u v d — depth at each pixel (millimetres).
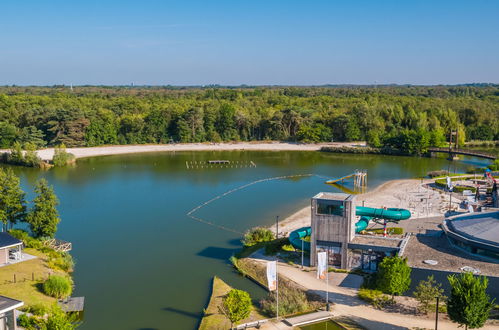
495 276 55594
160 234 94562
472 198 116312
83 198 127688
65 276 70750
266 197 127812
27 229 97812
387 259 59406
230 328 54312
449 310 49250
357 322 54188
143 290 67500
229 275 72812
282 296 61750
